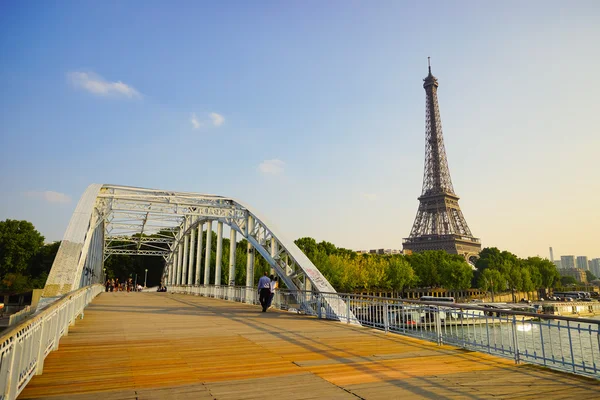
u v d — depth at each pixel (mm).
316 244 74375
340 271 64375
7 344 4898
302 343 10805
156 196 27844
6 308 53219
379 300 13781
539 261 122250
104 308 21344
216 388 6520
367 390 6453
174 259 53625
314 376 7328
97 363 8195
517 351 8523
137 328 13477
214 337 11719
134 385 6656
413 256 92250
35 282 65000
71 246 17906
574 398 6113
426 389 6547
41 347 7301
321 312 17547
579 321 7340
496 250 112750
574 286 172000
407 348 10180
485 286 94062
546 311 69250
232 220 30312
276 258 23344
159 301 28031
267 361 8547
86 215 20516
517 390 6516
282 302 21719
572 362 7473
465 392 6391
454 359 8906
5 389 5004
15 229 69000
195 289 39438
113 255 86688
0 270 67125
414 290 90438
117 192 27562
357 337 11969
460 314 10320
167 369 7770
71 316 13148
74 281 16250
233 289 29000
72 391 6273
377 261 80062
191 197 29891
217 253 33531
